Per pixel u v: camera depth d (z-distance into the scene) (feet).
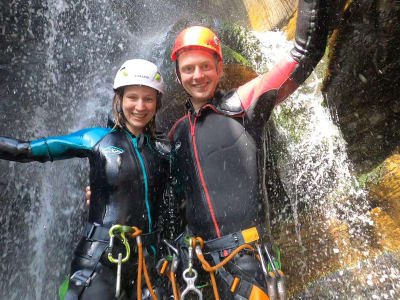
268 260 6.72
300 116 10.57
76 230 15.93
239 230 6.84
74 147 7.33
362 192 9.74
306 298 9.90
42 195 16.72
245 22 18.11
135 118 7.48
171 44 11.50
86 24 22.08
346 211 9.89
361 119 10.14
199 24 12.05
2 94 20.22
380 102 9.75
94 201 7.34
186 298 9.09
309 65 7.16
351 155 10.38
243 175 7.06
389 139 9.93
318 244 10.09
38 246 16.42
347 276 9.57
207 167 7.14
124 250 7.10
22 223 16.93
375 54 8.75
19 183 17.10
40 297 15.88
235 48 11.70
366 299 9.26
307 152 10.23
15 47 20.92
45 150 7.10
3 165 17.29
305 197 10.30
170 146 8.02
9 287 16.21
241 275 6.45
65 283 7.13
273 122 10.07
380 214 9.42
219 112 7.33
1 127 19.77
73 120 19.85
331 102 10.21
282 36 14.01
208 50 7.24
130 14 22.02
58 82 21.06
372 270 9.30
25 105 20.52
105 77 21.01
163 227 8.61
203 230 7.12
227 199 6.98
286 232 10.42
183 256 7.19
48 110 20.36
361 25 8.34
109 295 6.91
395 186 9.12
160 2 21.59
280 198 10.42
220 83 10.91
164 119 11.30
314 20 6.95
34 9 21.01
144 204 7.32
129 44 21.72
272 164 10.09
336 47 9.04
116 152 7.30
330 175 10.32
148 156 7.59
